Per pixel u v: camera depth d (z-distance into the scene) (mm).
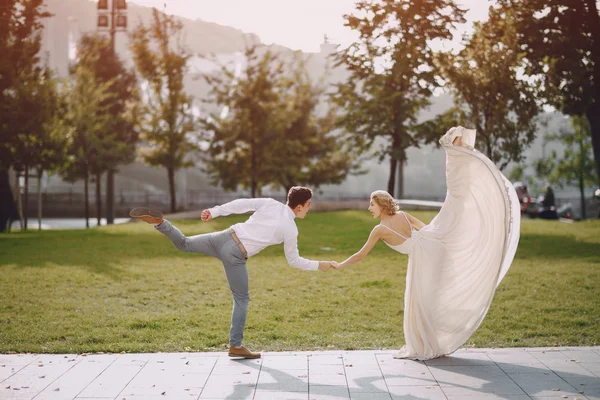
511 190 6664
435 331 6586
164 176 64562
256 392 5477
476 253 6531
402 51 22406
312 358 6613
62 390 5543
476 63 21484
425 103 24047
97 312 9180
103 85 30219
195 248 6570
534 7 21047
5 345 7293
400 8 22422
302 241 17453
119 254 15383
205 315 9000
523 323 8234
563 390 5438
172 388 5598
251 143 30359
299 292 10656
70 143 25969
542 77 21516
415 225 6824
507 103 21266
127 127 36812
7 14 22781
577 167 39969
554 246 15898
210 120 33094
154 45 31219
